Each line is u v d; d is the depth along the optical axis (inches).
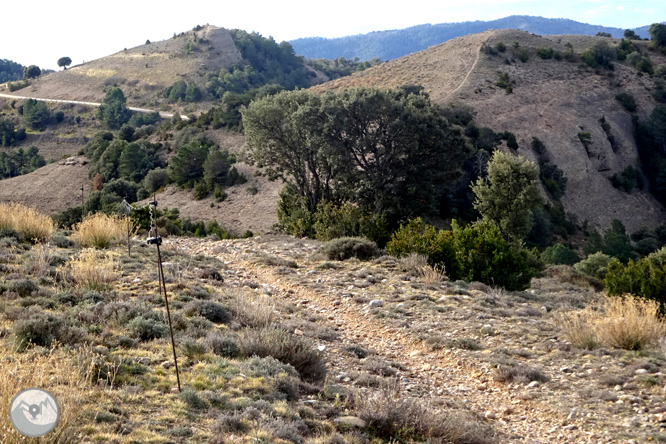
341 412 268.1
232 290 530.0
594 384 343.3
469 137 3031.5
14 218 606.5
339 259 809.5
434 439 246.5
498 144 3169.3
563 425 288.8
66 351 265.1
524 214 1090.7
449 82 4554.6
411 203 1525.6
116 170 3828.7
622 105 4202.8
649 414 292.7
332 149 1424.7
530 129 3617.1
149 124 6860.2
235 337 355.6
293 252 887.7
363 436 240.1
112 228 668.7
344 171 1487.5
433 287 633.6
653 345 407.8
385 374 360.5
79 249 599.5
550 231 2551.7
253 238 1070.4
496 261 704.4
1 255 479.2
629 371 354.6
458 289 615.8
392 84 4795.8
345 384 327.9
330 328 462.6
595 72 4653.1
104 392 229.9
